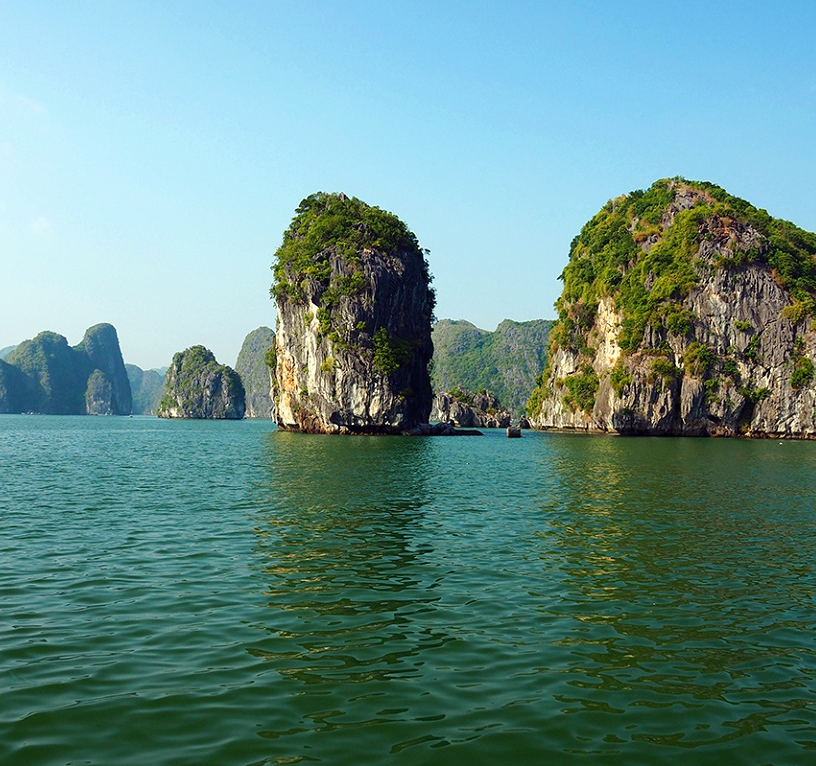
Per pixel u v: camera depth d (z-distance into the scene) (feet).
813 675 34.17
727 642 38.70
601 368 415.64
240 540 64.08
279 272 364.17
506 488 109.91
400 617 41.88
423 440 285.43
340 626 39.99
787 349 354.74
